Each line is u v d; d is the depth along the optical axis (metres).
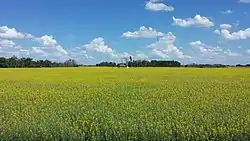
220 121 10.46
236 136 8.93
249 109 13.21
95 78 34.09
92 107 14.06
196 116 11.44
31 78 34.56
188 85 25.22
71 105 14.94
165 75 39.47
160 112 12.48
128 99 17.11
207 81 29.27
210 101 16.20
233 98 17.39
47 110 13.45
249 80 30.34
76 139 9.09
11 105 15.58
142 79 32.12
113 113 12.09
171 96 18.41
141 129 9.16
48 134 9.17
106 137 9.05
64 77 36.19
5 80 31.58
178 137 9.03
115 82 28.53
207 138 8.89
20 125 10.12
